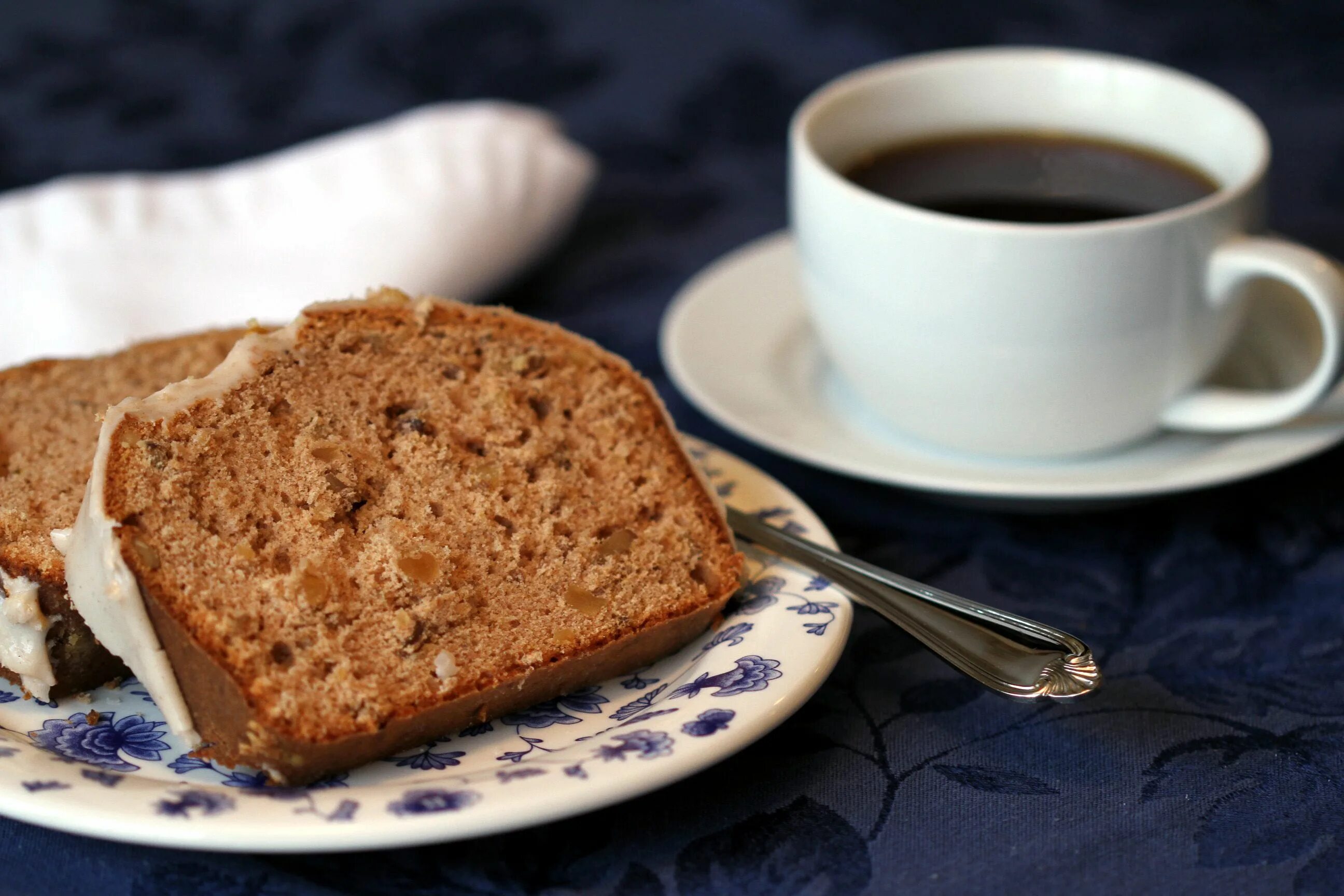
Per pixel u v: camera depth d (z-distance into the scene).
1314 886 0.46
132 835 0.45
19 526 0.50
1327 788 0.48
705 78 0.80
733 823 0.48
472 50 0.84
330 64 0.83
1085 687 0.47
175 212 0.66
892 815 0.48
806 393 0.59
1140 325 0.54
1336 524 0.55
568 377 0.53
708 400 0.57
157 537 0.48
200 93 0.80
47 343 0.60
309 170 0.67
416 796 0.45
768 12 0.85
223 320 0.61
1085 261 0.53
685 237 0.69
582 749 0.47
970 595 0.53
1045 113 0.60
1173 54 0.78
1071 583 0.54
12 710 0.49
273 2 0.90
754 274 0.63
